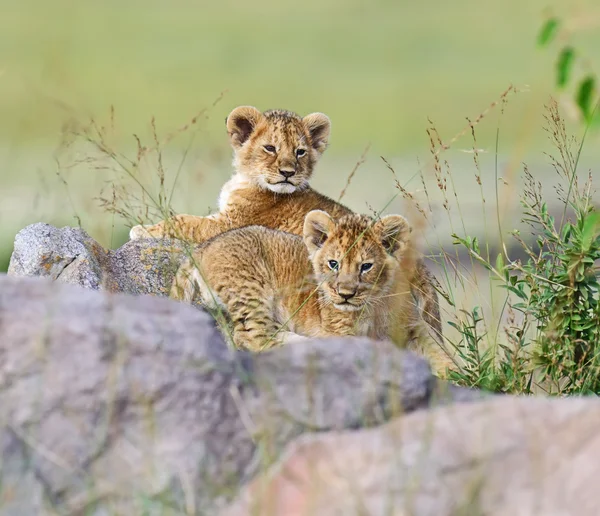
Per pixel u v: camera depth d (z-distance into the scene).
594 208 12.33
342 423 8.43
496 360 12.77
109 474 8.04
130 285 13.97
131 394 8.23
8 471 7.94
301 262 14.88
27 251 13.42
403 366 8.81
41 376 8.26
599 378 11.57
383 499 7.31
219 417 8.30
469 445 7.61
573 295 11.88
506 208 12.80
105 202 15.31
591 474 7.29
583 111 8.34
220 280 14.49
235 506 7.67
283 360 8.70
